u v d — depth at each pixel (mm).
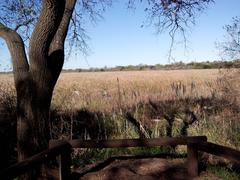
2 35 3514
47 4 3289
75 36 4809
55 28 3398
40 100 3455
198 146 3215
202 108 6551
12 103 5484
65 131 5172
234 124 5254
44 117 3494
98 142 3316
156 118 6250
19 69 3441
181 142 3344
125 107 6723
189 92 8391
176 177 3375
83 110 6305
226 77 6637
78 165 4039
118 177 3420
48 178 3459
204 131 5152
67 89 9969
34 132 3434
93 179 3439
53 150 3014
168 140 3324
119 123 5535
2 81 6195
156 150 4461
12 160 4395
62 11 3377
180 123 5742
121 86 12844
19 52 3459
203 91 8461
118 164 3830
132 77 21828
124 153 4434
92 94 8453
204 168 3607
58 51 3613
